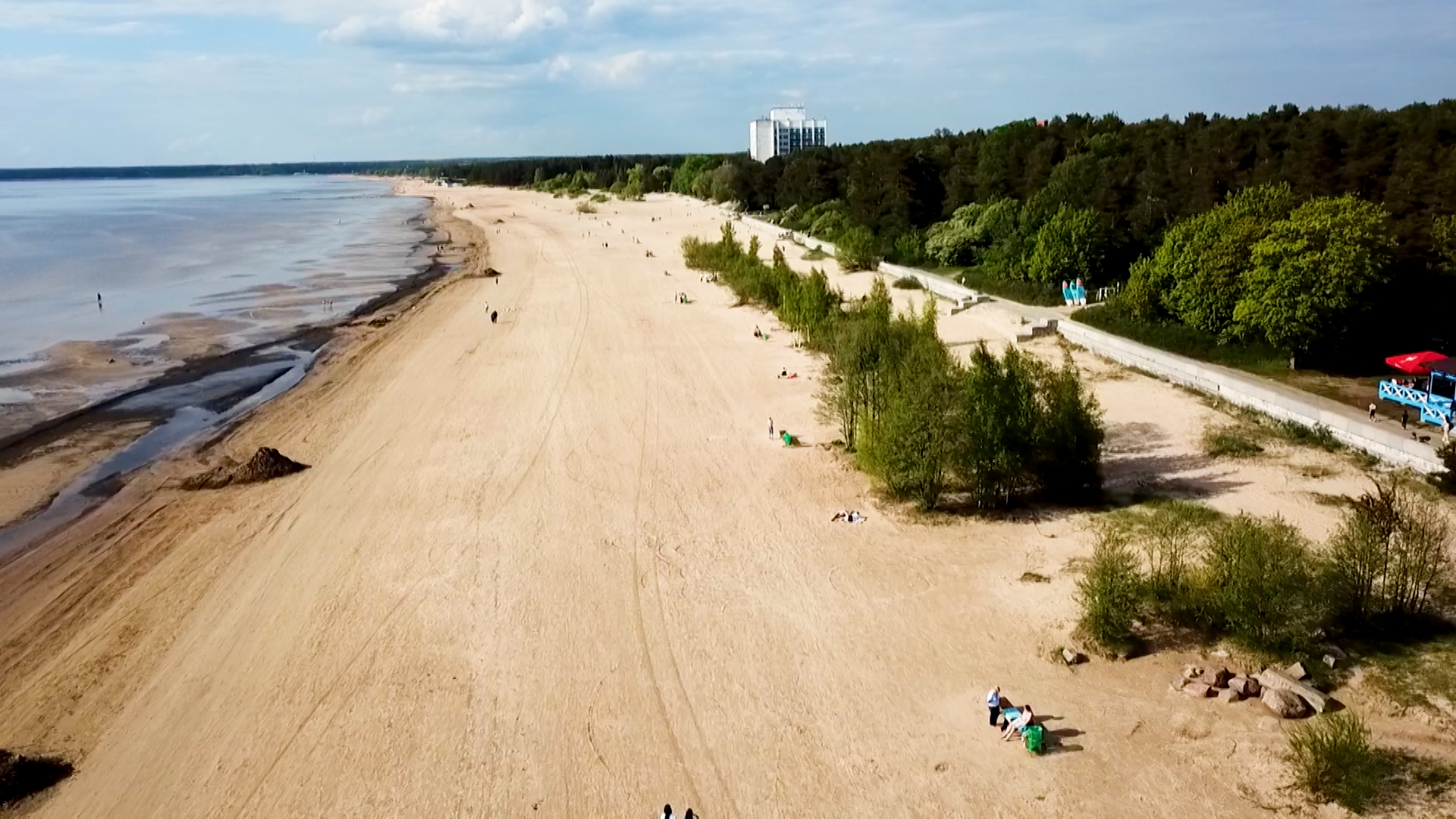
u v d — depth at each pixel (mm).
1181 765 24219
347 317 90312
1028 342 65250
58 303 99250
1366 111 95188
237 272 123938
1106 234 78000
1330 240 51031
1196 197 77875
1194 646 29391
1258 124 97562
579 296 97000
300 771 25531
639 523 40594
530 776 25031
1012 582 34031
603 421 54875
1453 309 54250
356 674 29891
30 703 29203
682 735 26469
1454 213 58406
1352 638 29062
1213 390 51656
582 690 28672
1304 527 35719
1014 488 41000
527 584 35375
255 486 46531
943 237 97562
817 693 28125
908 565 35875
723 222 170250
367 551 38688
